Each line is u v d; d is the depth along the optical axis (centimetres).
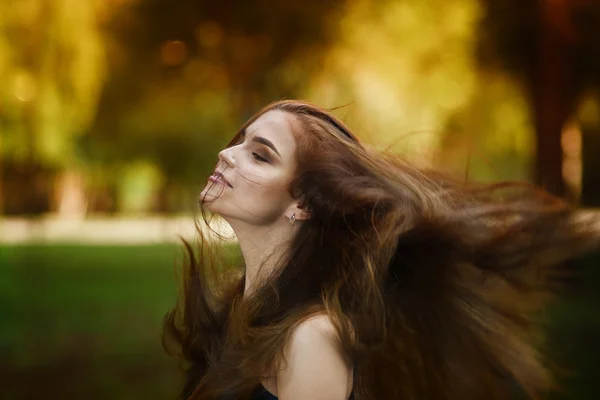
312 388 185
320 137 211
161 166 2666
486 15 1711
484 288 237
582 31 1630
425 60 1800
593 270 773
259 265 213
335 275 203
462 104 1841
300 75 1836
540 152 1669
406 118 1798
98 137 2347
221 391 195
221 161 215
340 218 207
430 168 263
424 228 216
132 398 684
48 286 1669
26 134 1859
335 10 1798
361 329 195
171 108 2136
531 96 1700
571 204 278
